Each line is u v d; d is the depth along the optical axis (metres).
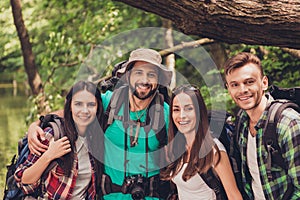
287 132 5.18
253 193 5.57
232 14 6.01
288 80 9.65
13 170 5.90
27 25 15.55
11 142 14.52
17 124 18.62
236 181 5.67
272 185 5.32
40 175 5.60
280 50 9.81
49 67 13.46
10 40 16.08
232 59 5.43
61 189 5.62
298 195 5.26
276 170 5.31
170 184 5.70
